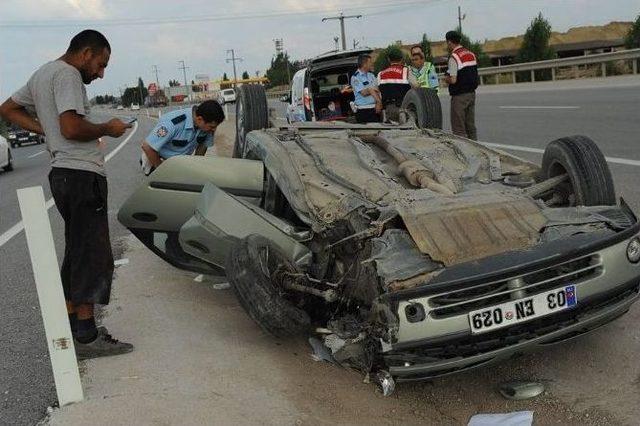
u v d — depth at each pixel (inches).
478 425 118.8
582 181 152.8
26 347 168.4
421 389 133.4
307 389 132.7
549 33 1733.5
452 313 114.6
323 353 143.1
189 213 185.9
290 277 141.3
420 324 113.1
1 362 159.6
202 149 229.0
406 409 126.3
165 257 198.2
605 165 154.9
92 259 143.8
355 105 385.7
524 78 1152.8
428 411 125.6
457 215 133.0
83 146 140.7
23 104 146.1
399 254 124.3
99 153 144.6
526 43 1747.0
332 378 137.4
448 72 365.4
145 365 145.6
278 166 168.7
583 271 121.9
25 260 264.2
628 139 385.7
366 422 121.7
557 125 484.1
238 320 171.5
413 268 119.8
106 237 146.6
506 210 136.2
